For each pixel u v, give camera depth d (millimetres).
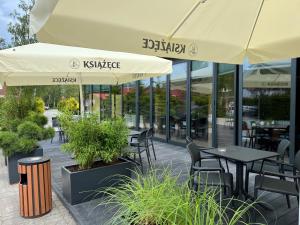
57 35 1180
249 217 2760
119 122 4023
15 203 3742
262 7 1799
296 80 4586
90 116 3928
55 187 4219
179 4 1411
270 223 2867
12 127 5402
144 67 3547
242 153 3346
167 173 2385
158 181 2035
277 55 1926
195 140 7152
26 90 6523
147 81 9445
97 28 1258
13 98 5941
